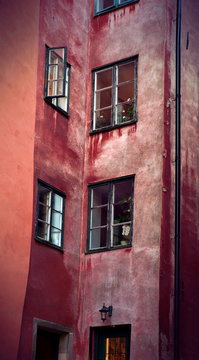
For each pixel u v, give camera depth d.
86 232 15.20
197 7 16.67
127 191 14.98
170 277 14.01
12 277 12.69
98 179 15.45
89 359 14.13
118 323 14.01
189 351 13.86
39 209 14.17
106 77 16.28
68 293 14.52
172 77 15.38
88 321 14.45
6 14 13.50
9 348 12.38
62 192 14.88
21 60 13.82
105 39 16.58
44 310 13.69
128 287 14.15
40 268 13.77
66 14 16.06
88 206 15.38
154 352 13.32
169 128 14.93
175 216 14.41
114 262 14.54
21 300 12.84
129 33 16.20
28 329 13.12
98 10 16.97
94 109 16.17
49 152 14.64
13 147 13.21
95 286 14.62
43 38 15.03
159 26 15.71
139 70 15.67
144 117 15.20
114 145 15.48
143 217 14.45
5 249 12.61
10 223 12.83
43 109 14.65
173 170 14.73
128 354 13.78
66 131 15.36
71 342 14.38
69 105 15.66
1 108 13.02
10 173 13.02
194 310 14.27
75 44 16.27
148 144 14.92
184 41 15.88
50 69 15.13
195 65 16.16
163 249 14.03
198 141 15.64
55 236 14.52
